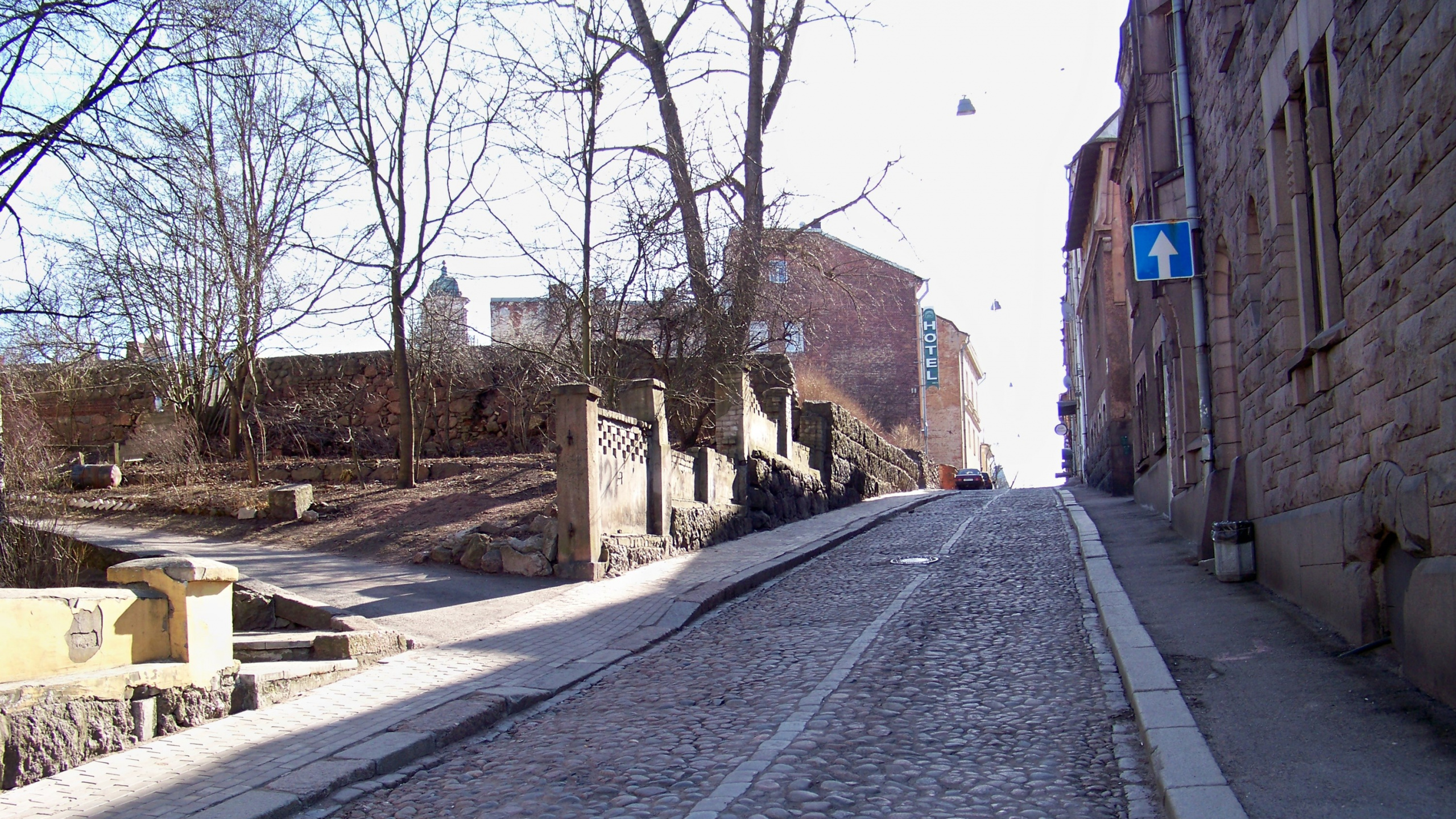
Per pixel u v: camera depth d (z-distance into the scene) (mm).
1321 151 7219
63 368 19078
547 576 12836
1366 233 6293
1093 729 5980
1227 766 4926
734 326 18969
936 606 10625
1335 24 6641
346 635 8633
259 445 21938
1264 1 8453
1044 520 19516
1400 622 6254
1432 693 5543
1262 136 8695
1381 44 5891
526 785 5602
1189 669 6879
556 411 13172
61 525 12492
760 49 22172
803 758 5660
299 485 16562
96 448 21734
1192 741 5234
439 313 20859
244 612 9961
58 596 6184
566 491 13000
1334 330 6895
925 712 6531
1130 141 17641
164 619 6902
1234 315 10398
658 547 14820
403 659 8883
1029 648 8312
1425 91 5320
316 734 6566
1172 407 15062
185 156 12250
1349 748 4996
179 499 16750
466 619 10484
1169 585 10305
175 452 20141
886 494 31828
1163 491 17125
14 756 5633
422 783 5883
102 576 12227
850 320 45656
